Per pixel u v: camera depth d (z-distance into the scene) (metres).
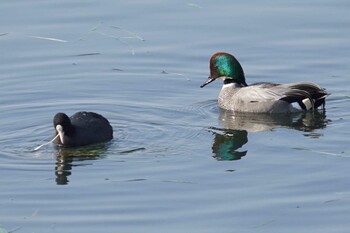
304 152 18.47
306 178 17.11
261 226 15.22
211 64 22.25
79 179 17.19
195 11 25.64
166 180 17.11
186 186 16.84
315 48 23.73
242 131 19.95
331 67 22.91
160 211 15.80
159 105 21.23
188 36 24.38
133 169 17.61
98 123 19.09
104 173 17.45
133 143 18.95
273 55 23.58
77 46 23.97
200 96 21.95
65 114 18.72
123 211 15.82
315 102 21.22
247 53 23.66
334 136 19.47
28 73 22.58
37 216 15.69
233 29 24.67
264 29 24.66
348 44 23.86
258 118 21.05
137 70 22.92
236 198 16.30
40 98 21.36
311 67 22.97
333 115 20.88
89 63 23.16
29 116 20.41
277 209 15.83
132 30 24.67
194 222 15.38
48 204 16.16
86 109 20.86
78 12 25.52
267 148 18.77
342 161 17.88
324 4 25.94
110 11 25.58
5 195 16.53
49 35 24.39
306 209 15.80
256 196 16.38
